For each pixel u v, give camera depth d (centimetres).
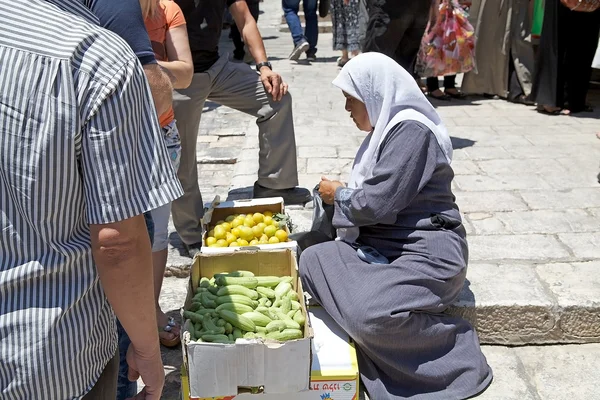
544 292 308
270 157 406
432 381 267
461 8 661
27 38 123
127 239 134
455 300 295
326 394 246
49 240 131
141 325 145
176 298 341
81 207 133
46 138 122
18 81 121
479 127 609
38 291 133
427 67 676
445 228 274
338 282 273
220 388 230
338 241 293
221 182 502
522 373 287
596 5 600
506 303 299
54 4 136
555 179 459
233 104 394
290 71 899
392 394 268
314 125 608
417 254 270
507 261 339
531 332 304
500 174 471
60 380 138
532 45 687
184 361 234
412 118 266
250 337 238
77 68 125
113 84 127
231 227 325
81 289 137
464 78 734
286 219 333
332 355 259
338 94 738
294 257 275
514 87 709
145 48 190
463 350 272
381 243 280
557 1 616
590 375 285
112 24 183
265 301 264
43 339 133
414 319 262
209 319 249
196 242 365
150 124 137
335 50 984
